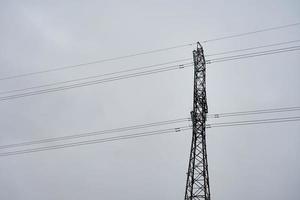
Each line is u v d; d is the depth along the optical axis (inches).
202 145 1167.6
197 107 1232.8
